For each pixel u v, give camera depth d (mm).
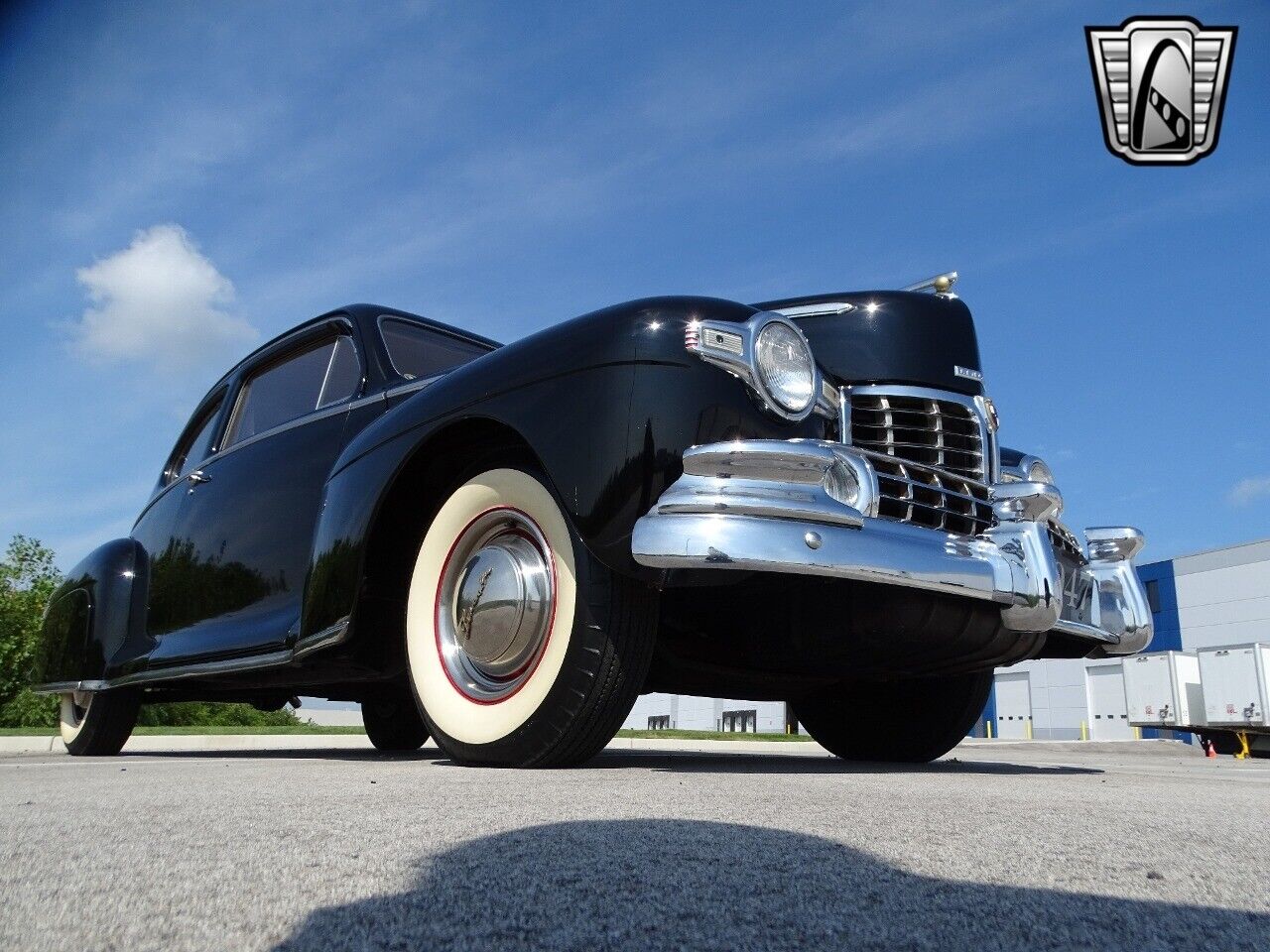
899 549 2057
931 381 2398
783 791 1534
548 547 2193
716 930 658
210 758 3516
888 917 696
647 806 1281
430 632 2434
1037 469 2824
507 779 1777
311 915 684
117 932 643
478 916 685
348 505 2541
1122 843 1038
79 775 1988
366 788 1558
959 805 1367
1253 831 1159
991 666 2549
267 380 3836
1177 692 17953
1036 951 623
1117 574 2859
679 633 2541
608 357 2068
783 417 2104
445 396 2385
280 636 2898
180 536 3783
